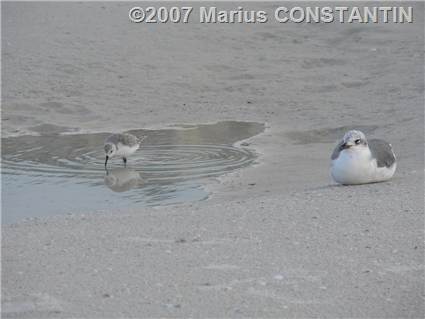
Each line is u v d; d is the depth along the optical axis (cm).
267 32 2712
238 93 2198
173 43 2559
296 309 810
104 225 1084
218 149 1716
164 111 2058
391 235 995
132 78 2281
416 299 830
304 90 2217
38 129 1906
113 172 1552
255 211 1114
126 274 897
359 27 2756
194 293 846
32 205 1333
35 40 2503
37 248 989
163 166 1586
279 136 1822
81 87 2200
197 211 1134
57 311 813
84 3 2917
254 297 836
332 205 1123
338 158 1238
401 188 1203
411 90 2136
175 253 955
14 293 855
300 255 939
